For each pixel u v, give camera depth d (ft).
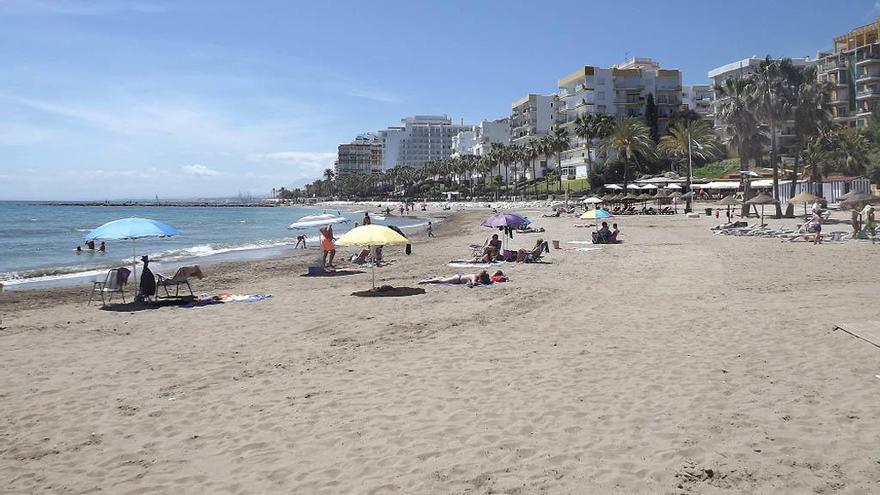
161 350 32.30
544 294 46.96
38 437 19.95
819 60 322.34
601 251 82.58
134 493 15.71
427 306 43.60
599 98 341.21
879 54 281.74
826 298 39.58
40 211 442.91
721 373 24.22
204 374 27.20
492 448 17.69
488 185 447.83
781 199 199.62
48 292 62.49
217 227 232.94
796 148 180.14
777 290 44.11
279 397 23.45
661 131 331.98
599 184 284.00
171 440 19.39
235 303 48.06
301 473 16.52
